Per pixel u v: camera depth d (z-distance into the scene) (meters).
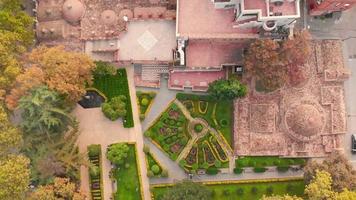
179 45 99.94
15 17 96.44
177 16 98.12
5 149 87.75
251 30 97.88
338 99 105.44
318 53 105.88
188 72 105.50
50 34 105.06
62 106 95.62
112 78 105.44
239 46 103.94
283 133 104.81
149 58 102.88
